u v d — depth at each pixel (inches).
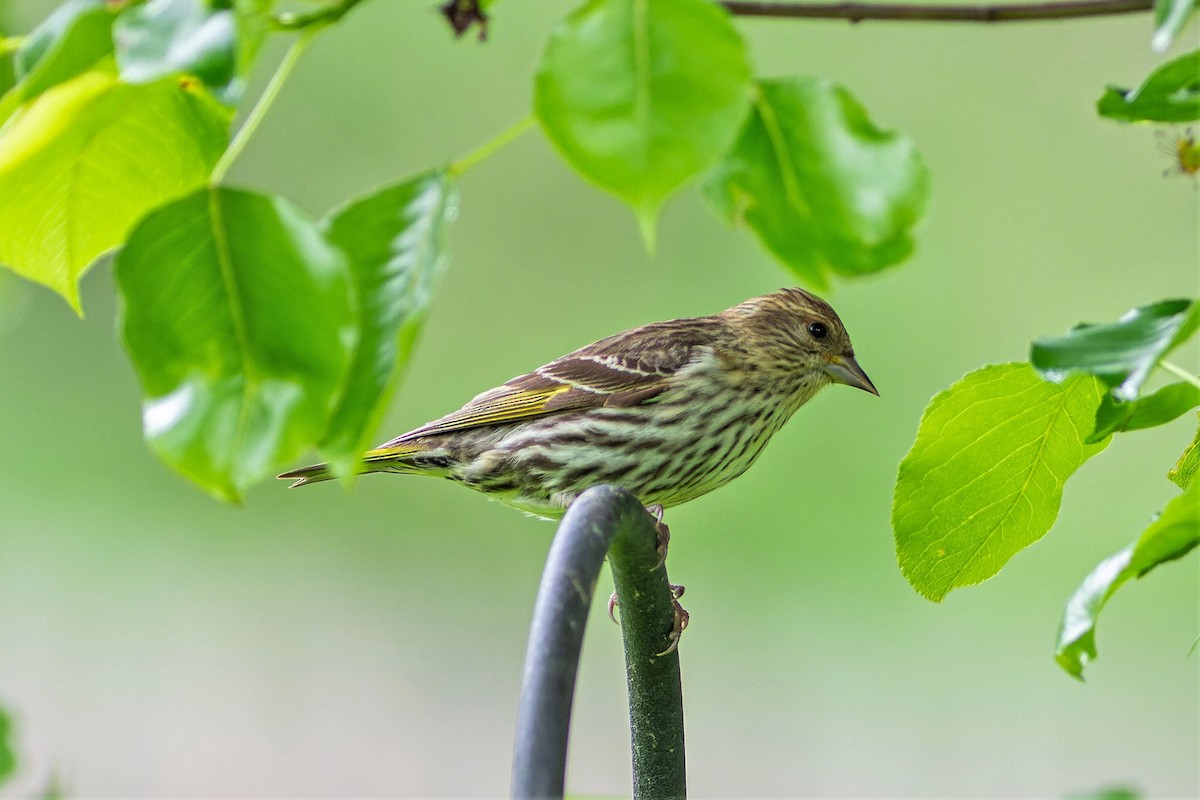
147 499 551.2
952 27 531.8
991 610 480.7
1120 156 521.0
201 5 114.7
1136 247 516.1
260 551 550.3
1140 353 137.2
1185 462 167.8
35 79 123.0
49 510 544.1
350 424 121.3
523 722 155.7
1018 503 174.4
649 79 114.3
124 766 522.3
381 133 557.6
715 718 488.4
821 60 537.3
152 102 143.5
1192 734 465.7
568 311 547.5
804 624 490.9
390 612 543.2
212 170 149.3
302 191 558.9
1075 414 169.8
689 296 540.4
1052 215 523.8
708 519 501.0
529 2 550.6
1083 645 136.8
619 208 546.6
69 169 145.2
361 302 123.0
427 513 551.2
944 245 521.0
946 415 170.9
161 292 121.5
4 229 146.0
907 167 128.5
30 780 232.7
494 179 553.3
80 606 538.0
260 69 558.9
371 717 531.5
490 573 546.6
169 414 120.9
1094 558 470.0
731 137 114.0
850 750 477.4
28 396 550.6
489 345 548.7
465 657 539.5
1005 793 470.9
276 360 121.2
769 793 480.4
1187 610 466.6
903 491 173.8
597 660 514.6
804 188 130.4
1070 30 527.2
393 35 556.1
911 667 482.0
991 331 517.3
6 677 530.0
